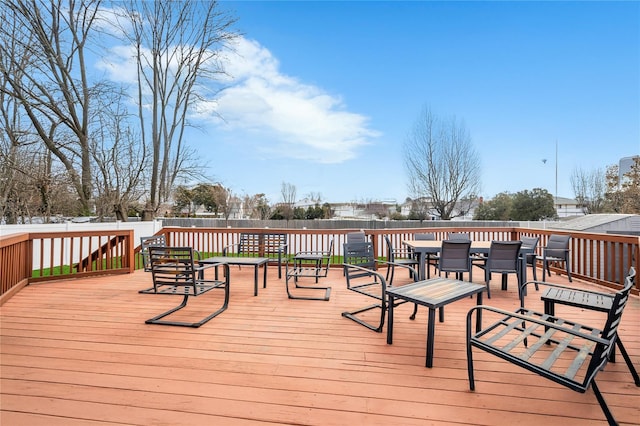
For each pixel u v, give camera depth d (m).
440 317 3.16
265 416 1.70
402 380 2.07
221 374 2.15
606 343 1.49
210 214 19.34
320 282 5.01
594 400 1.85
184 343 2.66
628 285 1.85
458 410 1.75
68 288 4.56
